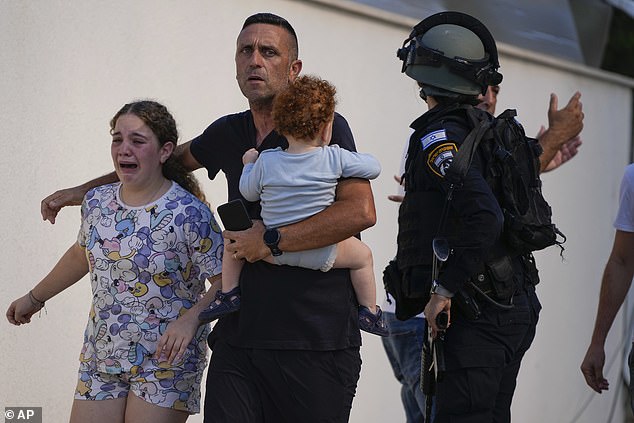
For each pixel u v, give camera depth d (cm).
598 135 2961
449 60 1362
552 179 2744
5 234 1564
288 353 1245
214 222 1341
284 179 1215
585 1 2980
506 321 1351
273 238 1212
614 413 3058
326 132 1238
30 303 1443
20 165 1579
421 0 2295
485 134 1336
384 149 2220
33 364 1622
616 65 3438
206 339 1376
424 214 1338
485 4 2475
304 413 1266
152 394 1307
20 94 1574
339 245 1254
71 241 1675
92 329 1335
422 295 1344
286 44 1370
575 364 2873
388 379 2250
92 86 1673
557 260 2777
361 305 1303
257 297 1251
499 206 1316
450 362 1343
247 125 1397
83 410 1328
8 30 1556
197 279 1357
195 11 1834
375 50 2191
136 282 1311
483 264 1325
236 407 1262
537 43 2669
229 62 1906
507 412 1464
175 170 1390
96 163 1689
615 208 3072
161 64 1777
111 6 1697
